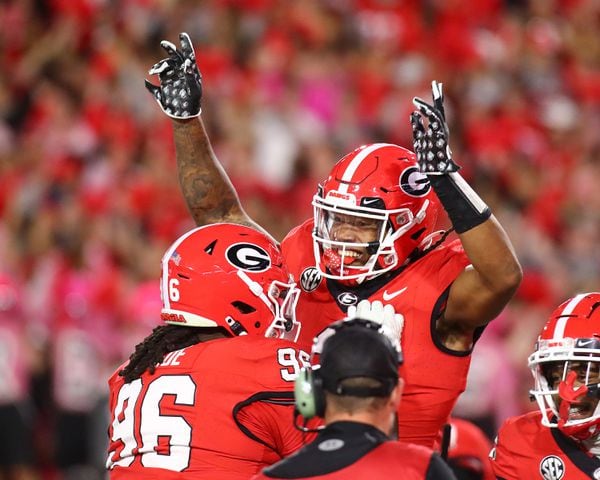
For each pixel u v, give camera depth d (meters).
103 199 33.34
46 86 40.00
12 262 30.11
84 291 28.80
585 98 45.44
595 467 12.94
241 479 12.05
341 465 10.40
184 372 12.29
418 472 10.38
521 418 13.59
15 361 27.00
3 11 41.84
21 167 35.81
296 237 14.05
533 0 48.50
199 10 42.09
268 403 12.09
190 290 12.63
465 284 12.59
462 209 12.06
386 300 13.06
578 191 39.81
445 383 12.97
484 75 43.97
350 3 44.78
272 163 37.34
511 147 41.47
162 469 12.09
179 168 14.71
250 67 40.91
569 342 12.56
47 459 28.39
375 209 12.80
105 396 28.08
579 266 35.28
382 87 41.69
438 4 46.44
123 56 39.88
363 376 10.51
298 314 13.60
